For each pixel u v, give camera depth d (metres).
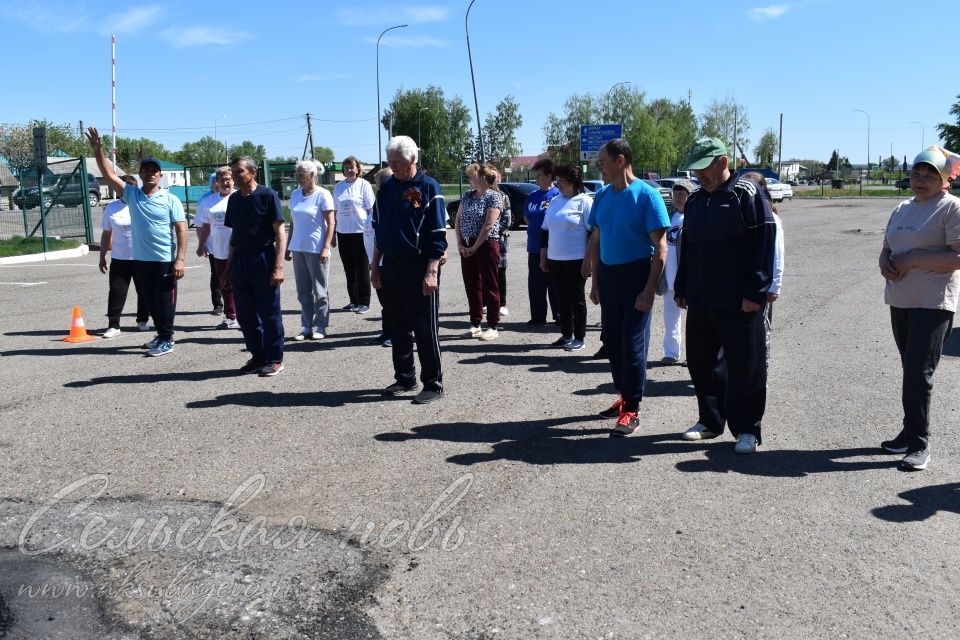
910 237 4.55
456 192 51.41
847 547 3.65
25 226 21.66
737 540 3.71
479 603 3.19
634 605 3.16
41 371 7.07
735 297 4.70
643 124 67.62
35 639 2.97
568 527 3.86
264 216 6.68
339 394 6.27
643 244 5.17
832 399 6.07
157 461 4.77
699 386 5.12
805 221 28.06
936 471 4.58
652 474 4.55
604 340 5.51
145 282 7.68
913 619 3.07
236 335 8.80
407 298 5.97
